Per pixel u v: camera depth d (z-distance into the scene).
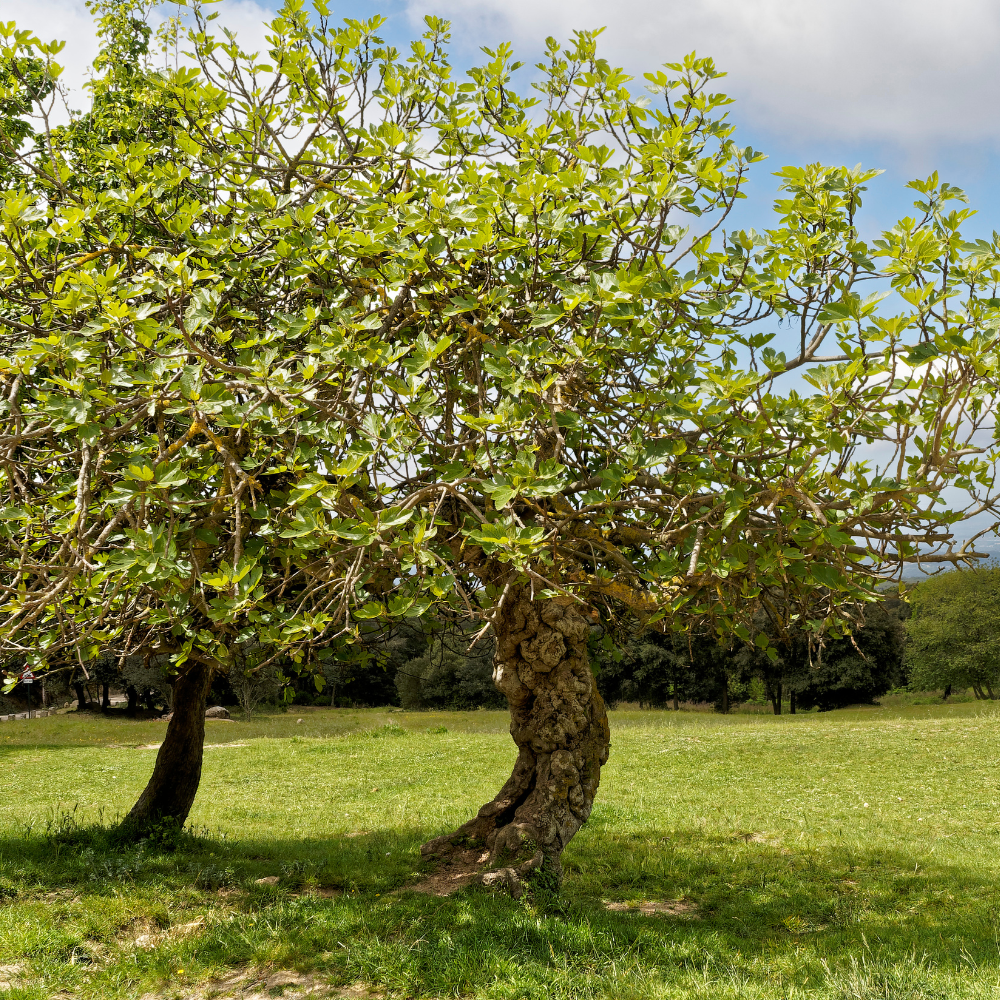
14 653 6.15
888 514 4.91
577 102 7.02
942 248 4.47
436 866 8.71
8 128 9.58
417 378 5.08
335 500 4.62
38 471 6.23
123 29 11.31
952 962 6.54
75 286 5.24
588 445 6.55
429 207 5.75
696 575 5.34
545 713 8.15
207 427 4.70
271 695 40.91
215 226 7.21
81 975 6.27
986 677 48.41
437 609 7.12
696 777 17.97
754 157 5.74
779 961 6.78
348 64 7.54
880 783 16.67
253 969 6.38
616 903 8.92
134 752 25.39
